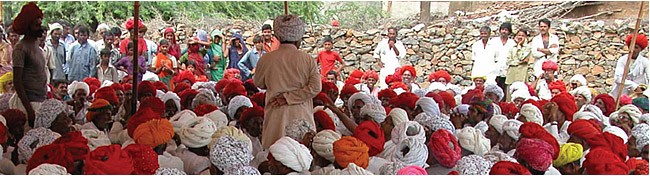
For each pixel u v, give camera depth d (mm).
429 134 4832
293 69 5098
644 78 9000
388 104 6750
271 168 3867
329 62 11680
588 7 14695
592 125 4602
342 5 17172
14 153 4555
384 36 14516
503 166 3609
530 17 14914
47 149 3705
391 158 4273
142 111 4641
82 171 3689
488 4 15883
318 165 4129
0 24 10172
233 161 3686
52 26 9539
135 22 5773
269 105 5152
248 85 7672
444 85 9953
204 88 7461
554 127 5570
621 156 4453
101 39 12039
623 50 13672
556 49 10695
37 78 5824
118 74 9883
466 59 14273
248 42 14508
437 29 14484
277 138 5102
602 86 13656
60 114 5070
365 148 3920
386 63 12086
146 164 3604
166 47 10430
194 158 4273
